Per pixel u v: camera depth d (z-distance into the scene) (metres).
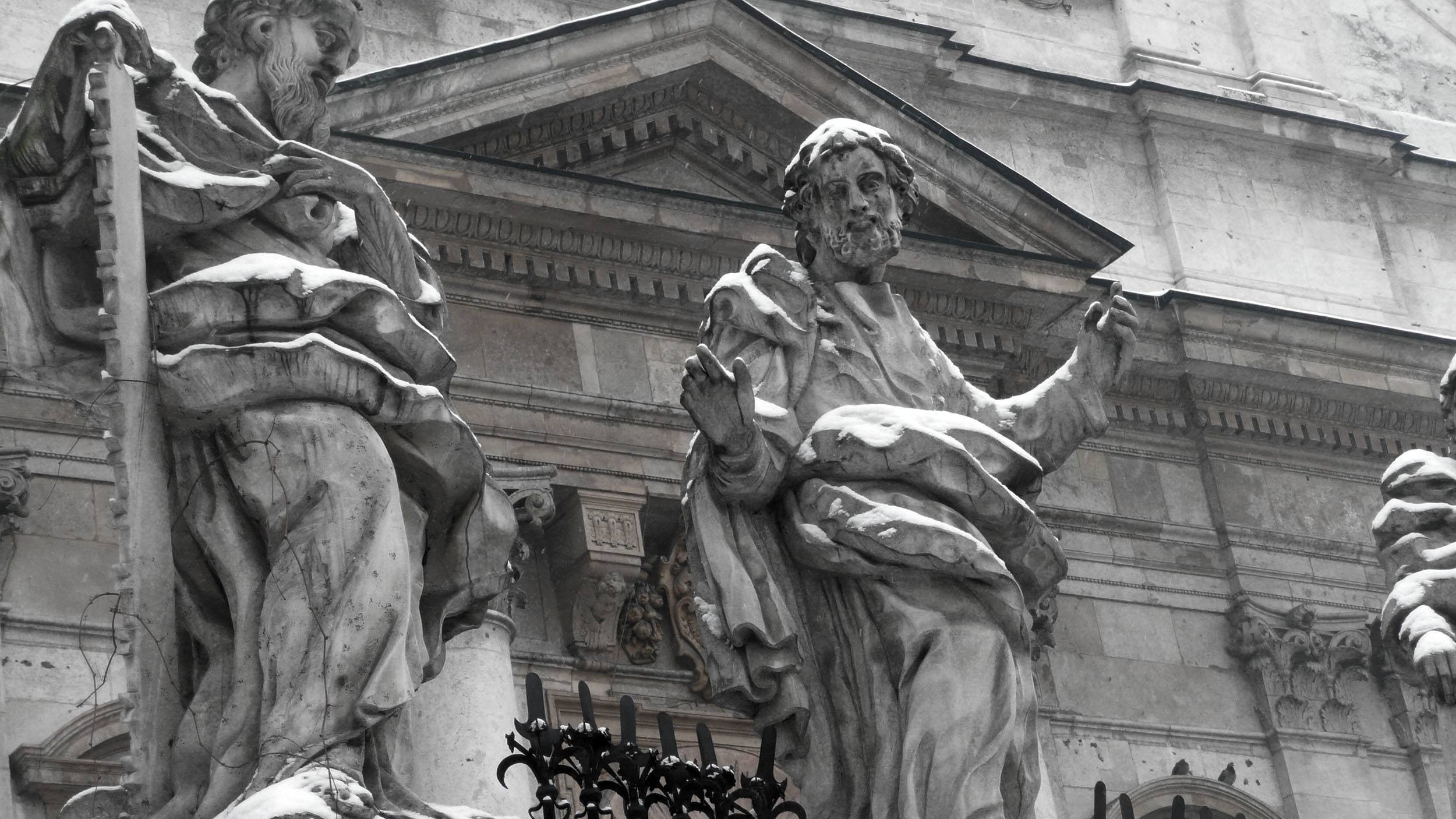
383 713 7.23
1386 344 26.14
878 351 9.17
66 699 18.98
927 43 26.56
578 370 22.78
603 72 23.14
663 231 22.98
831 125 9.49
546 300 22.94
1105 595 24.70
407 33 24.20
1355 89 29.08
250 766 7.21
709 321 9.21
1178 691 24.44
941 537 8.39
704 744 8.08
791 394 9.02
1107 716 23.98
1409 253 28.14
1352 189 28.09
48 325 7.75
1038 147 26.94
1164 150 27.41
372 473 7.50
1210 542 25.38
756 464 8.61
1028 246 24.23
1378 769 24.59
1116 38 28.17
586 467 22.23
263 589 7.41
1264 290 26.94
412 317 7.84
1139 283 26.58
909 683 8.40
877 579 8.51
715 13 23.53
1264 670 24.67
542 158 23.08
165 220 7.84
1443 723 11.40
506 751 11.41
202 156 8.08
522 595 21.16
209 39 8.79
